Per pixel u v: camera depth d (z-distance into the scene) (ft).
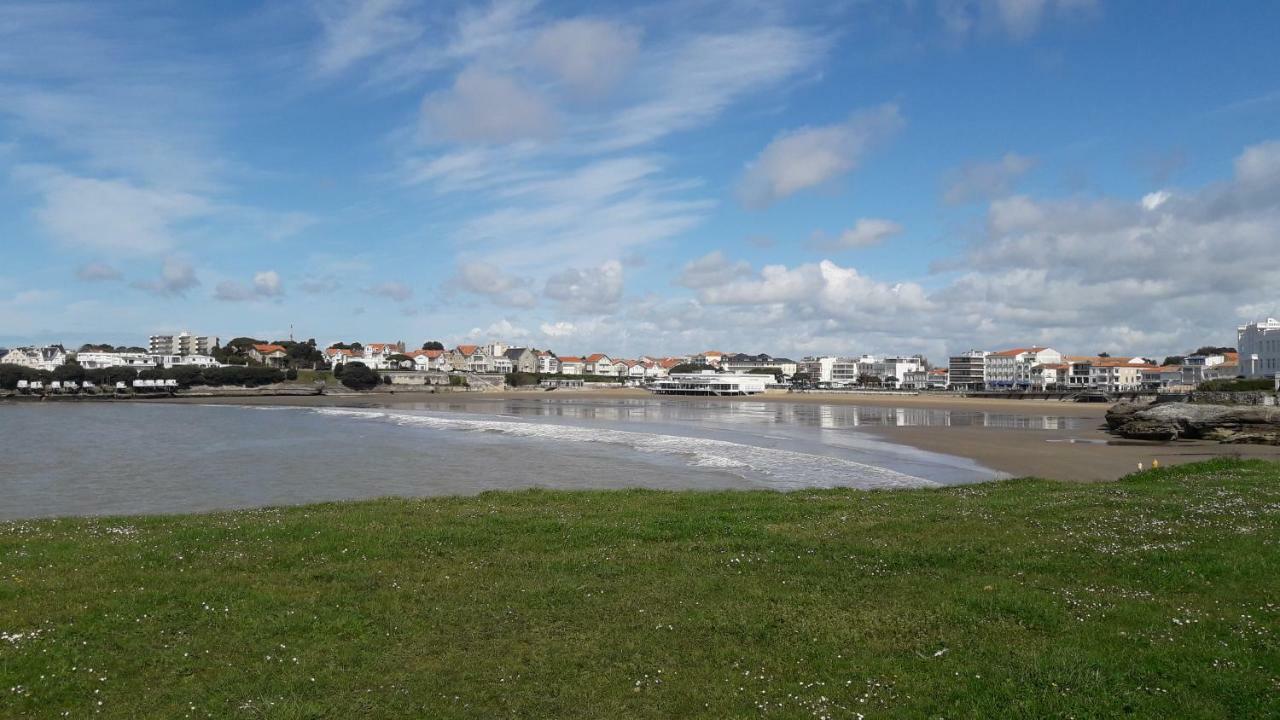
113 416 340.18
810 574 46.44
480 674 32.60
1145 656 32.42
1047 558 47.91
